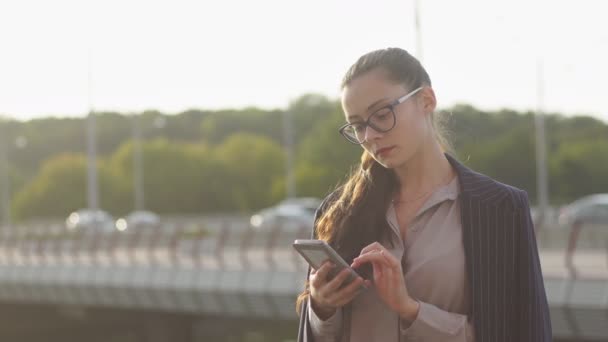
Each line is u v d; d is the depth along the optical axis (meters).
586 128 71.44
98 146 108.50
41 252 30.55
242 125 103.19
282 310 22.08
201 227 39.88
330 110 97.19
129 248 27.73
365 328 2.78
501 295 2.70
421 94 2.77
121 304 27.42
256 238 26.27
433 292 2.72
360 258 2.59
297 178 80.56
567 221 36.00
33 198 83.75
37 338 36.69
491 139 71.25
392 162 2.74
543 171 40.25
